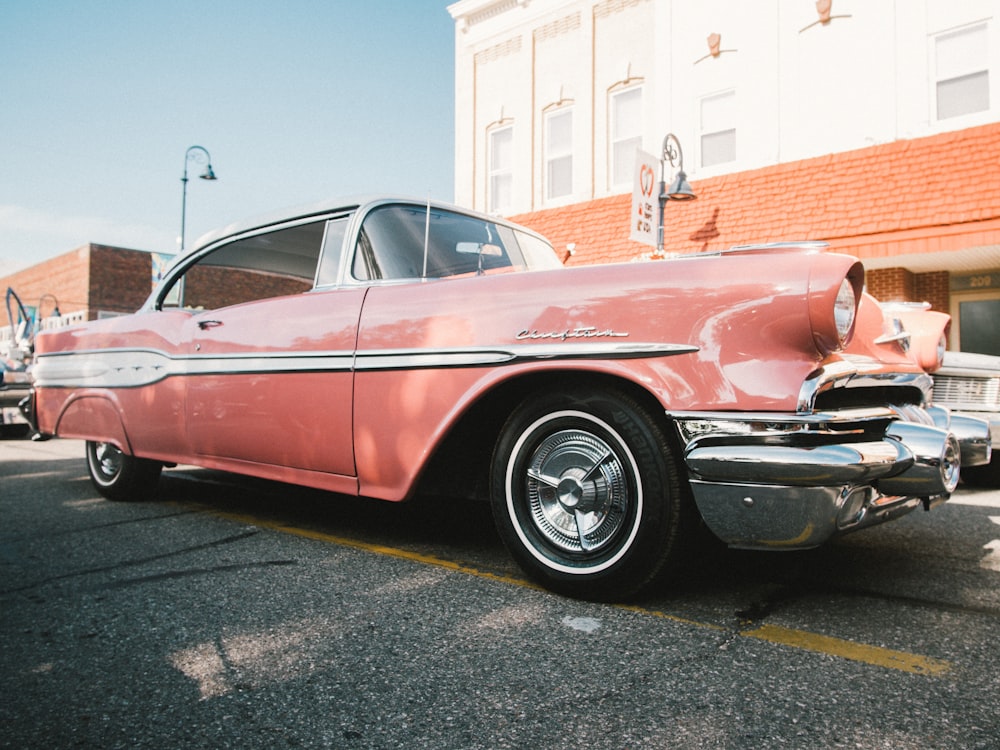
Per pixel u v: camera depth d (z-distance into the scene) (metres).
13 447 8.13
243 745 1.62
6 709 1.79
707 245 9.70
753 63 9.91
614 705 1.79
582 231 11.34
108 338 4.35
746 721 1.71
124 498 4.45
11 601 2.57
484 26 13.06
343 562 3.06
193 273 4.03
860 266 2.18
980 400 4.83
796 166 9.37
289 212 3.61
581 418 2.51
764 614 2.43
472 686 1.90
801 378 2.12
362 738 1.65
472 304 2.72
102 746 1.62
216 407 3.61
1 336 36.47
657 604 2.52
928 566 3.02
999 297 9.48
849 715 1.74
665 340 2.29
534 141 12.38
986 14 8.28
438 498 4.54
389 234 3.23
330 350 3.11
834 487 2.12
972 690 1.87
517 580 2.80
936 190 8.18
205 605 2.53
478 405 2.76
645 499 2.37
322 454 3.15
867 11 9.02
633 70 11.16
